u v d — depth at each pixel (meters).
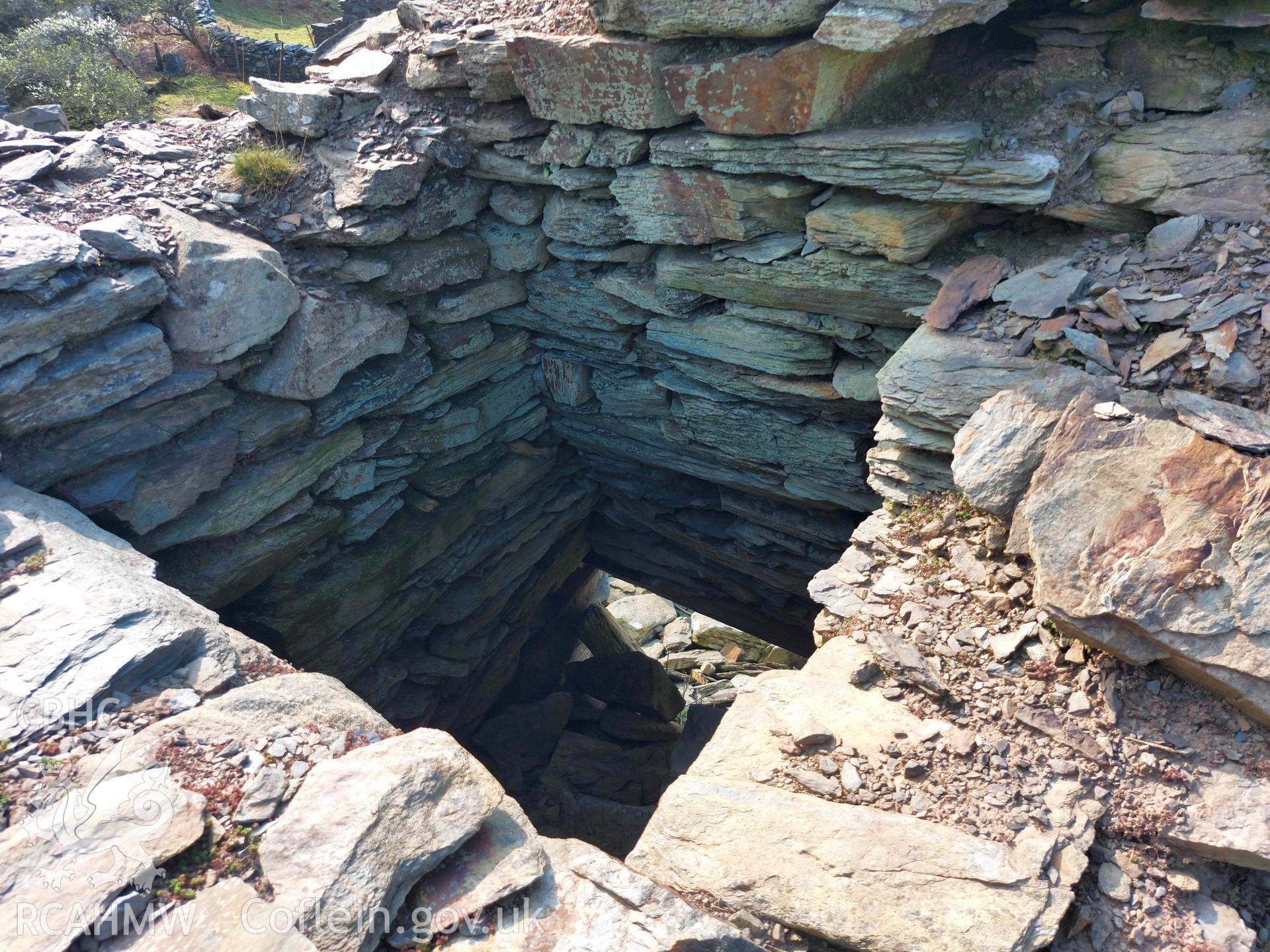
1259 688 4.17
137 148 7.83
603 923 3.88
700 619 18.61
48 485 6.40
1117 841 4.24
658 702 15.12
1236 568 4.32
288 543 8.09
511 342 9.87
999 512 5.22
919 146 6.01
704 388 9.09
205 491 7.30
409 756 4.30
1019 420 5.30
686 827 4.46
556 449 11.39
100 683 4.52
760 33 6.11
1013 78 6.38
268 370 7.56
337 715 4.78
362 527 9.05
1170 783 4.29
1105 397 5.17
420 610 10.32
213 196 7.71
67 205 6.90
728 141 6.80
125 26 16.22
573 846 4.30
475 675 12.30
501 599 11.88
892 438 6.13
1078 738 4.51
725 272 7.66
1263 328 5.03
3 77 11.92
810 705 4.95
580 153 7.62
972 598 5.33
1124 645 4.50
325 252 7.95
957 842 4.13
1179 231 5.60
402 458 9.15
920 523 5.98
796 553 10.45
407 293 8.35
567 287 9.05
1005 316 5.98
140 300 6.52
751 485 9.84
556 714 14.13
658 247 8.35
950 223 6.44
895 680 5.00
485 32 7.61
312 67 8.93
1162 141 5.84
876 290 6.92
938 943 3.80
